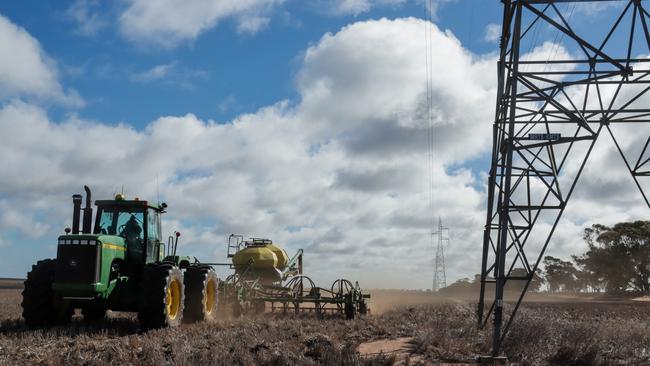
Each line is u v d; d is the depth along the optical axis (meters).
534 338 14.24
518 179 15.59
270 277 24.44
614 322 19.39
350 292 21.02
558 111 14.67
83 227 16.23
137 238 16.98
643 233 77.88
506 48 16.61
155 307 15.25
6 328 15.37
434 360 12.59
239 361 11.05
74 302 15.76
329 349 12.27
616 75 14.63
